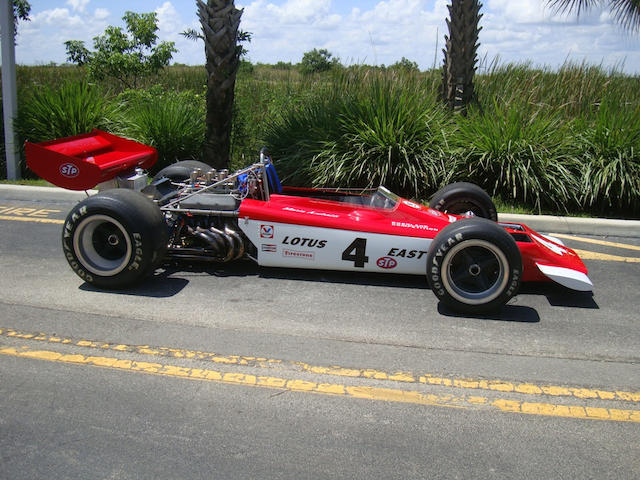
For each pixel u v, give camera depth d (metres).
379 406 3.25
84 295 4.66
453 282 4.49
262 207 5.10
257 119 11.04
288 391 3.36
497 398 3.38
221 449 2.82
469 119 8.78
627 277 5.70
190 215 5.30
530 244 4.95
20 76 16.16
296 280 5.19
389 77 9.82
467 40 9.09
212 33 8.40
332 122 8.61
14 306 4.39
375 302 4.75
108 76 14.40
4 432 2.89
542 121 8.56
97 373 3.49
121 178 5.63
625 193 8.09
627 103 9.55
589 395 3.44
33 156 5.29
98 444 2.83
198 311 4.42
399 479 2.65
